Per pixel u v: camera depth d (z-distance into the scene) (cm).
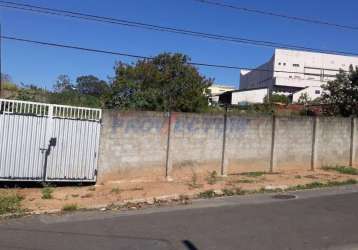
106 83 2820
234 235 941
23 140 1415
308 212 1203
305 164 2075
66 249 821
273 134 1958
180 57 3225
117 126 1554
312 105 3753
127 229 983
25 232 945
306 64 12912
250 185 1630
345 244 886
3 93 2478
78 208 1204
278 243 885
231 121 1831
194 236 928
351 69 3111
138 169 1614
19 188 1417
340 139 2195
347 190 1625
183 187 1541
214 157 1795
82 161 1495
